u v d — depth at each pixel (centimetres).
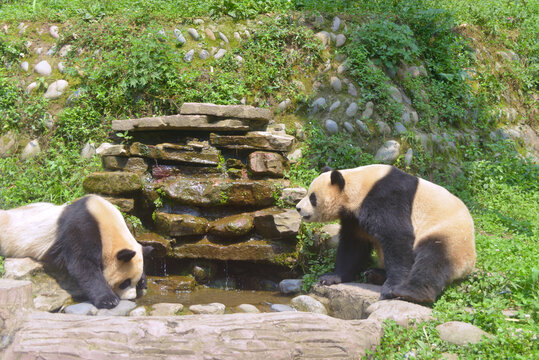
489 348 363
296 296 581
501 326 388
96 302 483
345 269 561
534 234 673
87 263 493
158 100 814
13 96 839
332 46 905
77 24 917
